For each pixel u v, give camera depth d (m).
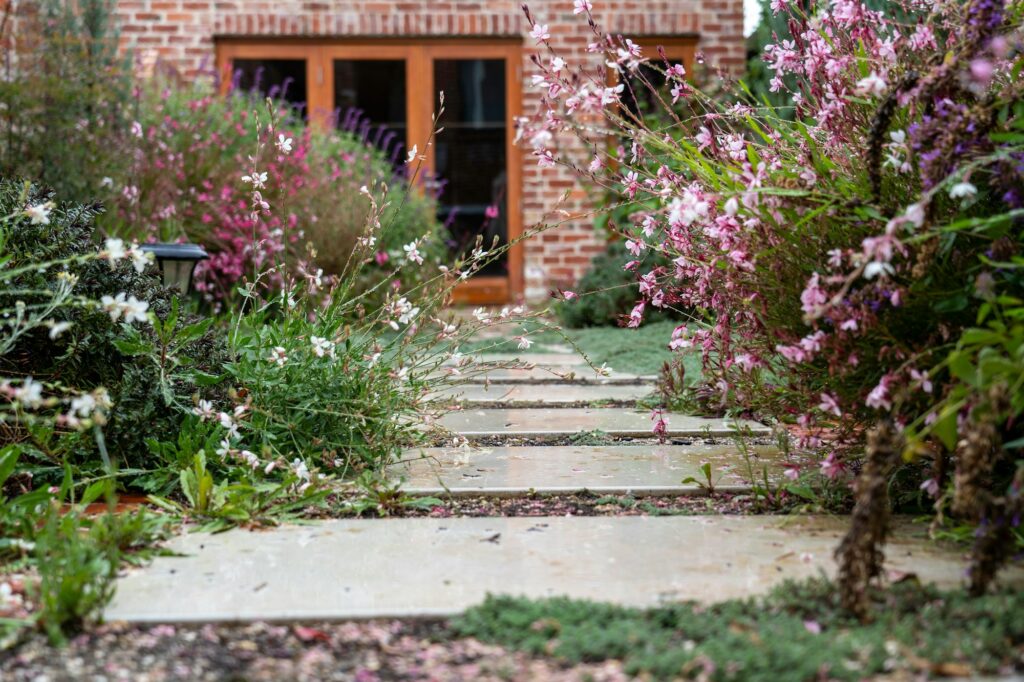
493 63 8.75
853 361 2.08
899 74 2.22
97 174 5.54
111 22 6.65
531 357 5.39
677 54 8.54
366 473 2.55
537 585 1.76
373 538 2.09
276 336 2.89
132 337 2.63
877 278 2.09
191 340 2.79
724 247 2.26
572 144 8.57
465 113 8.79
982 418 1.63
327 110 8.10
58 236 2.71
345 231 6.52
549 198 8.59
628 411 3.83
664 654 1.42
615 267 7.13
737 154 2.32
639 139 2.33
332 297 3.10
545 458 2.94
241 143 6.79
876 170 2.01
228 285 6.21
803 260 2.24
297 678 1.42
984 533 1.66
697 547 2.00
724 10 8.47
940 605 1.59
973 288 1.96
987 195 2.06
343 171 7.11
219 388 2.74
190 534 2.13
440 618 1.62
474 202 8.84
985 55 1.96
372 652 1.51
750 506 2.37
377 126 8.78
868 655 1.42
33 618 1.59
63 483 2.17
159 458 2.60
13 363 2.64
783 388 2.47
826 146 2.34
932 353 2.07
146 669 1.45
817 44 2.32
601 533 2.12
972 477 1.63
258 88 8.44
